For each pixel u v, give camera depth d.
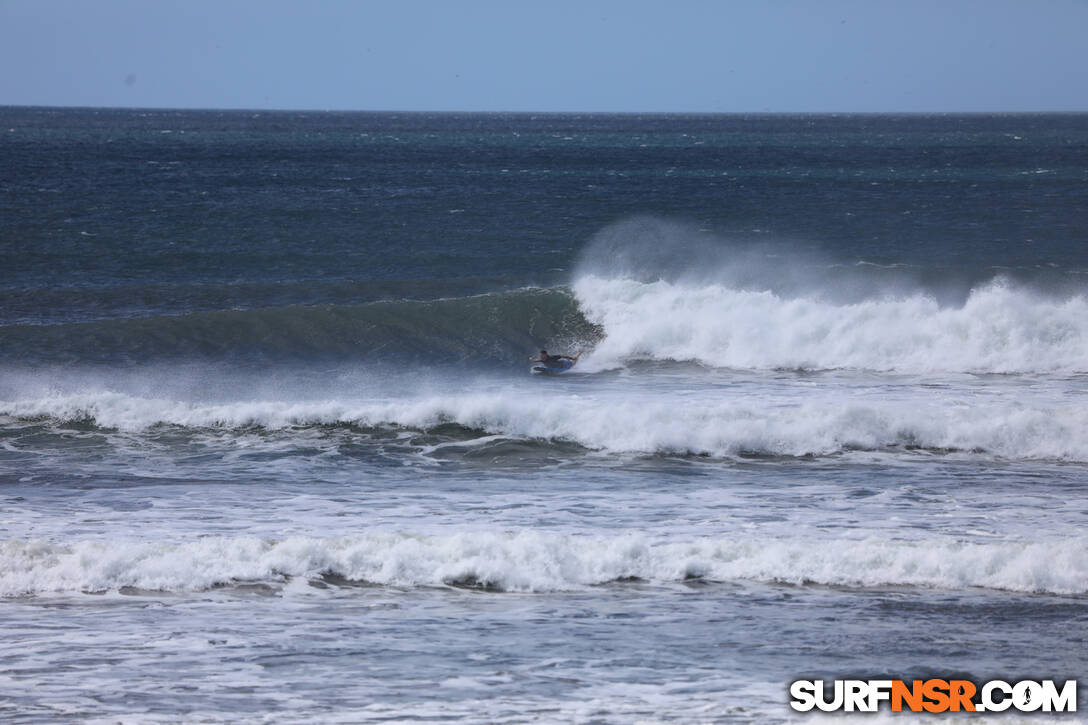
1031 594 48.97
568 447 75.25
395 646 41.78
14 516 58.41
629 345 108.75
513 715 35.12
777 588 49.38
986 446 75.62
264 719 34.72
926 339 105.25
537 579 49.81
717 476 69.12
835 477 69.00
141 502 61.69
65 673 38.66
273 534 55.81
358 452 73.62
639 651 41.47
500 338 109.19
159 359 98.19
